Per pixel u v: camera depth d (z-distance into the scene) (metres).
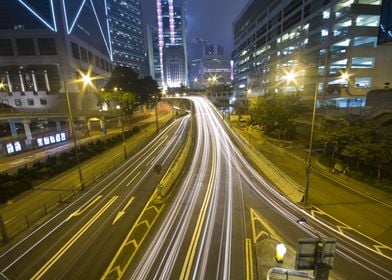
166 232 17.66
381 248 15.54
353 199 22.19
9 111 69.81
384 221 18.55
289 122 48.88
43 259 15.15
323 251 7.47
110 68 140.62
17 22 83.75
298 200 22.44
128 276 13.38
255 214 20.08
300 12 69.44
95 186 27.61
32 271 14.13
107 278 13.30
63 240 17.11
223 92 146.75
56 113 70.31
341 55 54.06
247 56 118.50
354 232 17.27
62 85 90.25
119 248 15.93
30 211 21.83
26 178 28.02
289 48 76.94
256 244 15.99
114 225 18.91
